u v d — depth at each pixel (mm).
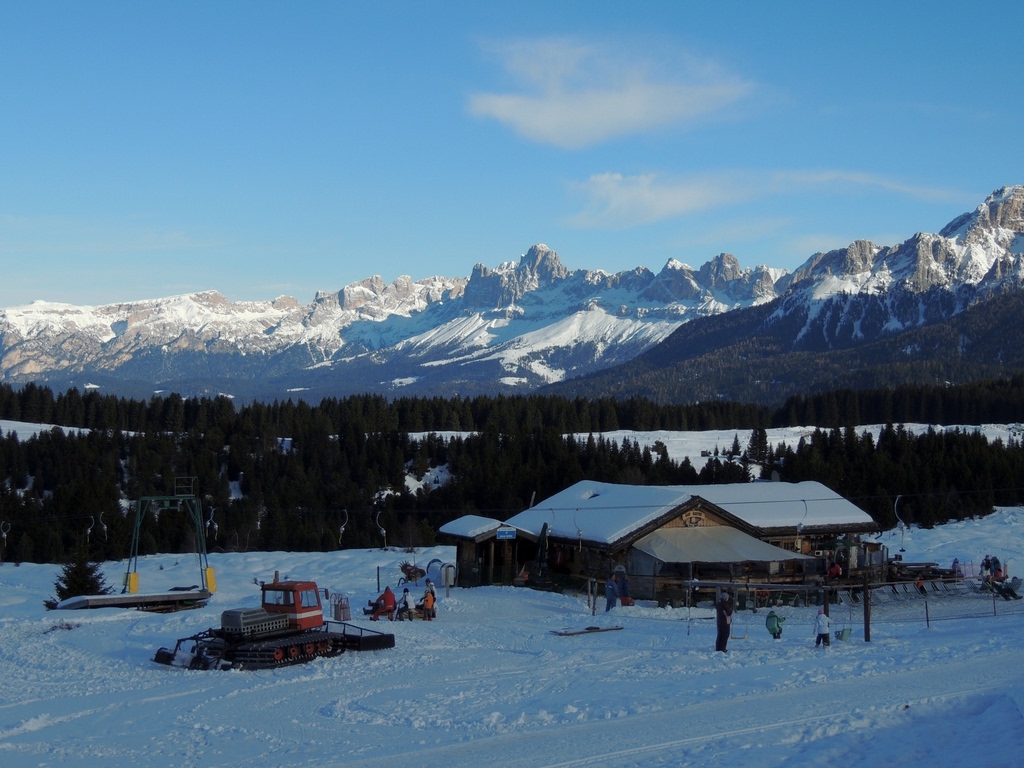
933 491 100562
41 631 44656
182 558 84625
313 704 29281
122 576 73750
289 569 76250
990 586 58469
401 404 191625
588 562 58500
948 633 40812
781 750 21875
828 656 33906
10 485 115688
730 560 53906
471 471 118250
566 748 22828
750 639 40062
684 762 21156
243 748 24688
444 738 24828
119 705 29953
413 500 111312
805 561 58531
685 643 38812
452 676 33094
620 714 26156
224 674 34281
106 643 40844
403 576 66000
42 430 149500
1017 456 114188
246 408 164500
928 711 25359
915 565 63656
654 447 143125
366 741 24922
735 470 114750
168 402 180750
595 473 112312
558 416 187250
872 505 96438
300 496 111188
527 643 39938
